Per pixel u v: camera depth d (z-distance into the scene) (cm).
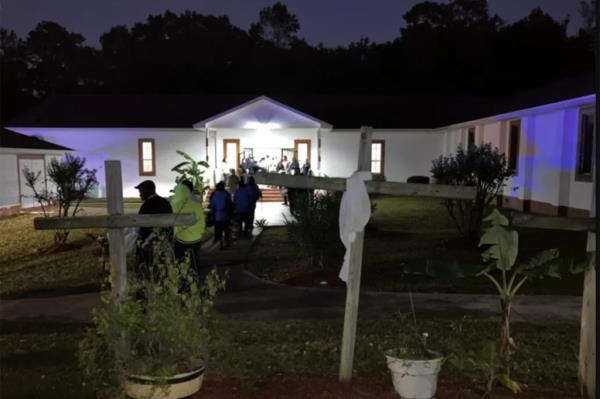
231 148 2753
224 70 6244
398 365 401
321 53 6250
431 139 2889
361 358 518
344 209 444
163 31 6594
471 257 1107
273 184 452
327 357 524
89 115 2956
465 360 420
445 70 5644
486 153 1260
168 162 2798
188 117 2950
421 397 399
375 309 739
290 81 5975
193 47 6294
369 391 432
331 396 422
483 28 5809
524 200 1878
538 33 5375
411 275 953
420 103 3186
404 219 1748
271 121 2697
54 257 1194
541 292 827
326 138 2842
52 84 5991
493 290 845
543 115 1773
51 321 694
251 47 6550
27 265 1109
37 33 6188
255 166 2370
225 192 1276
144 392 372
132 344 392
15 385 464
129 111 3016
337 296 816
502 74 5459
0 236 1519
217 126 2684
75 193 1380
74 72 6275
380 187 441
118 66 6250
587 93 1397
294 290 858
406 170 2897
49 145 2328
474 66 5556
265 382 452
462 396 421
